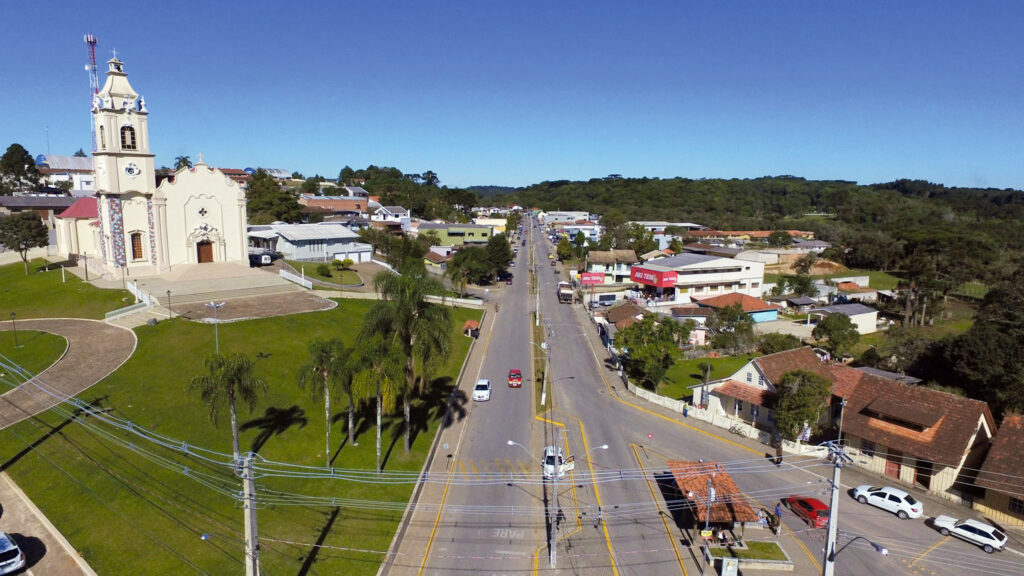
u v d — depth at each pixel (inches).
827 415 1923.0
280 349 2225.6
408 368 1620.3
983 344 2191.2
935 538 1333.7
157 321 2333.9
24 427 1560.0
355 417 1854.1
